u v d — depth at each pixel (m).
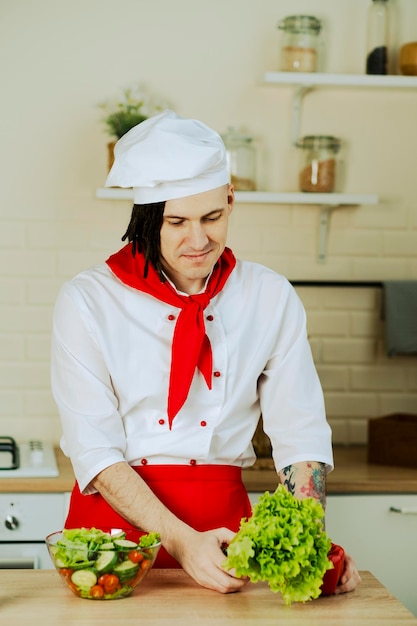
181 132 1.92
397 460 3.09
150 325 2.07
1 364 3.37
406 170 3.50
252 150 3.28
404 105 3.48
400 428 3.07
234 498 2.10
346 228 3.48
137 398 2.05
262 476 2.89
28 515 2.80
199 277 1.95
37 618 1.56
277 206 3.45
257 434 3.01
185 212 1.89
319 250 3.47
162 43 3.36
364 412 3.51
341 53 3.44
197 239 1.90
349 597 1.72
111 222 3.38
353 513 2.88
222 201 1.93
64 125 3.34
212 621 1.56
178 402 1.99
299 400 2.10
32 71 3.32
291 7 3.40
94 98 3.34
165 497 2.05
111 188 3.16
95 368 2.03
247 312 2.13
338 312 3.49
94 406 2.00
